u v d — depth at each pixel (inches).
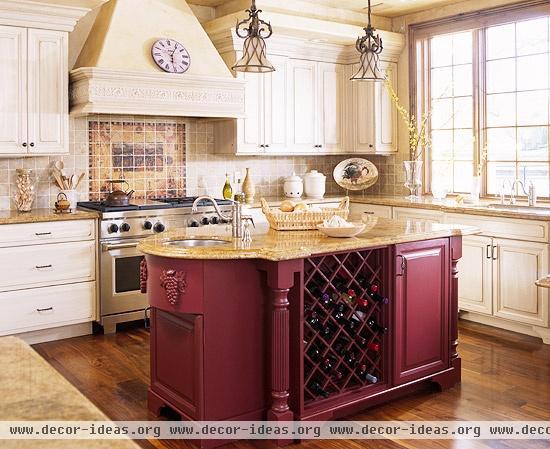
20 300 179.6
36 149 187.2
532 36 213.0
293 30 224.8
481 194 230.7
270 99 236.5
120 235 196.7
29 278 180.9
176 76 201.3
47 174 206.7
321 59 251.3
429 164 251.1
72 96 198.2
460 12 231.8
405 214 228.7
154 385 135.2
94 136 215.6
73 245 188.5
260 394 127.3
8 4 175.6
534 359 170.7
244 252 119.0
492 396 144.5
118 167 221.3
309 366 131.7
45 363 55.6
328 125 255.4
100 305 194.7
